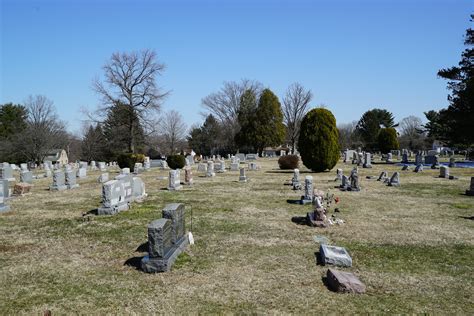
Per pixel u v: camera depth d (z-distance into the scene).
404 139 92.88
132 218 13.07
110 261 8.69
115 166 48.34
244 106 75.31
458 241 10.18
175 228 8.92
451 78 33.78
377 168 33.62
